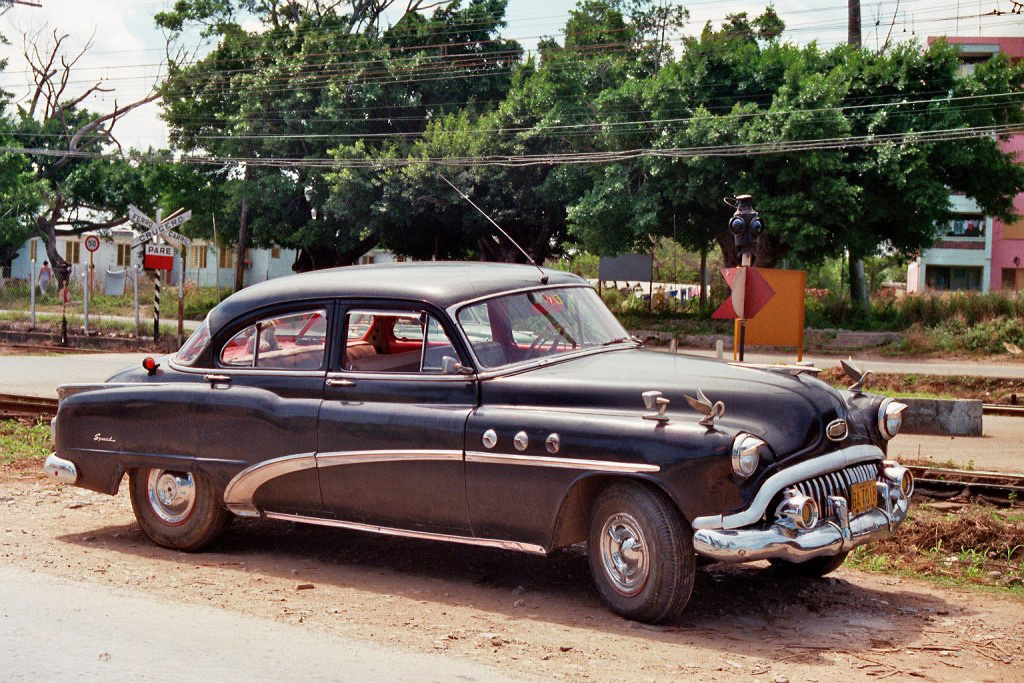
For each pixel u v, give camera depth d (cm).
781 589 612
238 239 4703
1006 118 3222
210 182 4772
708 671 455
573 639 501
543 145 3769
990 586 639
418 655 461
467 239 4469
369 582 611
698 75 3409
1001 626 543
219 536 678
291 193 4384
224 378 663
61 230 5509
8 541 689
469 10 4481
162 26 4734
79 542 698
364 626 513
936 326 3062
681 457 505
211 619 510
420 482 586
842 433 533
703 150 3152
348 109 4331
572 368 583
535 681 430
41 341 2905
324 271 680
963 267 5109
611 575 539
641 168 3406
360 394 613
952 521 779
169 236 2669
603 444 527
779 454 510
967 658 487
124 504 839
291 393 638
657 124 3334
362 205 4025
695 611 560
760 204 3119
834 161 3041
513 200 3872
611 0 4384
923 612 570
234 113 4678
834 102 3058
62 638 470
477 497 569
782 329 1706
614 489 534
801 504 494
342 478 614
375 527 613
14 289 4819
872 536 541
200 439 659
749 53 3466
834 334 3139
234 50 4750
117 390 698
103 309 4428
